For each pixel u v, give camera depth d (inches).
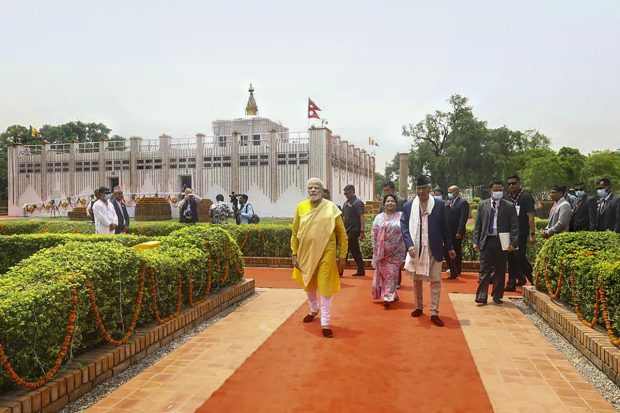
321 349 219.0
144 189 1596.9
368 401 162.9
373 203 1491.1
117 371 191.0
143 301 222.1
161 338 225.1
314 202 258.2
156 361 207.3
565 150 2409.0
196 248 288.0
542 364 200.2
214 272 300.4
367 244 477.7
